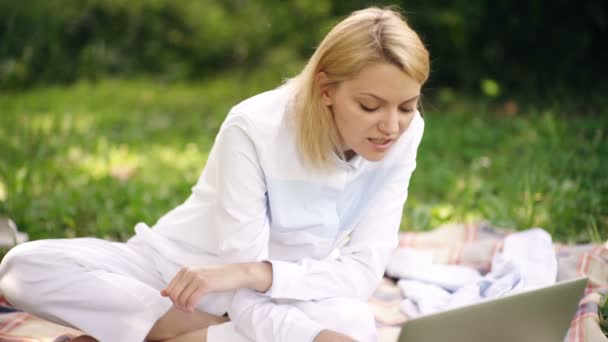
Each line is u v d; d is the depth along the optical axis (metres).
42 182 3.99
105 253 2.15
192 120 5.86
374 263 2.15
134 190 3.91
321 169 2.08
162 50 7.52
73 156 4.74
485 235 3.19
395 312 2.67
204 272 1.97
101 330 2.07
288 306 2.04
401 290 2.80
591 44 6.57
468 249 3.00
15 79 6.85
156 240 2.20
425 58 1.93
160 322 2.11
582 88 6.31
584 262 2.74
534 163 4.11
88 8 7.30
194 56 7.52
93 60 7.20
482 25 6.64
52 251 2.07
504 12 6.59
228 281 1.98
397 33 1.91
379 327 2.52
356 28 1.93
